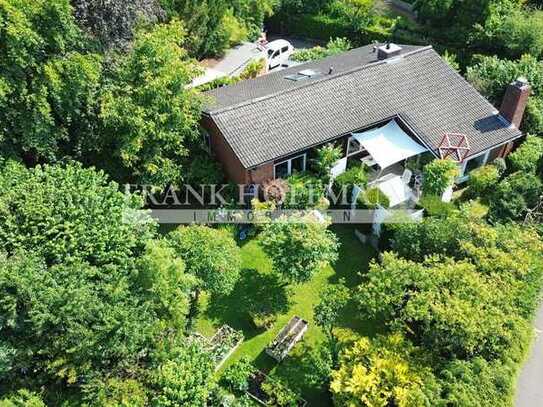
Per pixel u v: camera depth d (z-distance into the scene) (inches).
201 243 1172.5
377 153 1453.0
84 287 1003.9
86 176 1176.2
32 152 1334.9
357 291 1179.9
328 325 1122.0
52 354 984.9
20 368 990.4
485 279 1102.4
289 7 2440.9
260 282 1311.5
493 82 1694.1
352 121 1476.4
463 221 1253.1
